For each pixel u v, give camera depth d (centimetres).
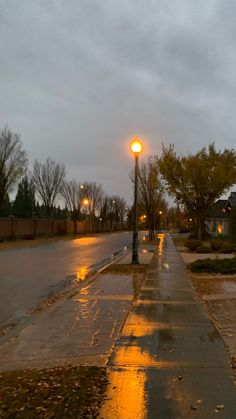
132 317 764
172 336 632
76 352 555
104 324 713
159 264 1791
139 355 538
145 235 6569
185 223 9025
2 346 604
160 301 926
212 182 3688
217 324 709
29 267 1770
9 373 470
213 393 414
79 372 466
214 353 546
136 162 1784
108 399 396
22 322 784
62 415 357
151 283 1212
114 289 1100
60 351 561
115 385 432
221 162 3716
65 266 1822
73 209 6700
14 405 375
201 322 723
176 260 1998
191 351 555
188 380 448
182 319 747
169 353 546
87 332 661
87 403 382
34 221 4628
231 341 604
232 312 806
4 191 3906
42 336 639
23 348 577
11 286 1240
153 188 4169
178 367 491
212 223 5962
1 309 912
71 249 3025
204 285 1173
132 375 462
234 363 506
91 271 1639
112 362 509
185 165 3719
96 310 830
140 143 1767
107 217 9562
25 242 3784
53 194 5369
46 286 1242
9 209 5828
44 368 488
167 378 454
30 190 6575
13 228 4072
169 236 5953
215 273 1448
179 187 3753
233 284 1194
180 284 1193
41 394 400
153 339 616
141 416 364
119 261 1962
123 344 590
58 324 715
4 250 2853
